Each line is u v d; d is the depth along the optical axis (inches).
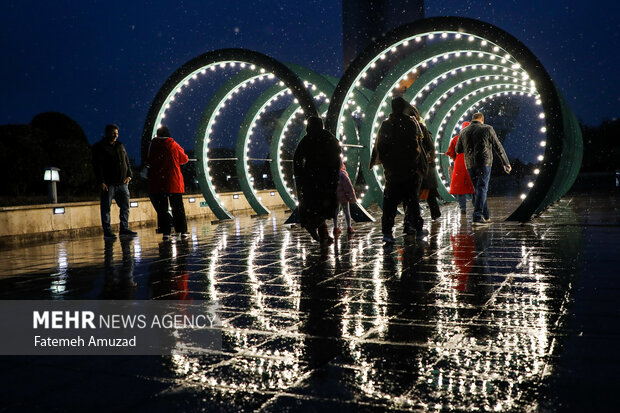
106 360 105.0
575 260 196.2
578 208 461.1
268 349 108.7
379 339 112.9
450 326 120.6
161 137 338.3
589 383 85.7
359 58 386.3
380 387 87.3
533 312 129.3
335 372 94.7
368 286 165.9
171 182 337.4
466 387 86.2
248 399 84.0
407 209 288.5
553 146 325.7
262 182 751.1
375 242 275.9
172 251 270.7
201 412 79.6
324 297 152.9
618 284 154.8
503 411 77.2
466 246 245.6
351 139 490.6
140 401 84.5
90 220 417.7
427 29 359.3
